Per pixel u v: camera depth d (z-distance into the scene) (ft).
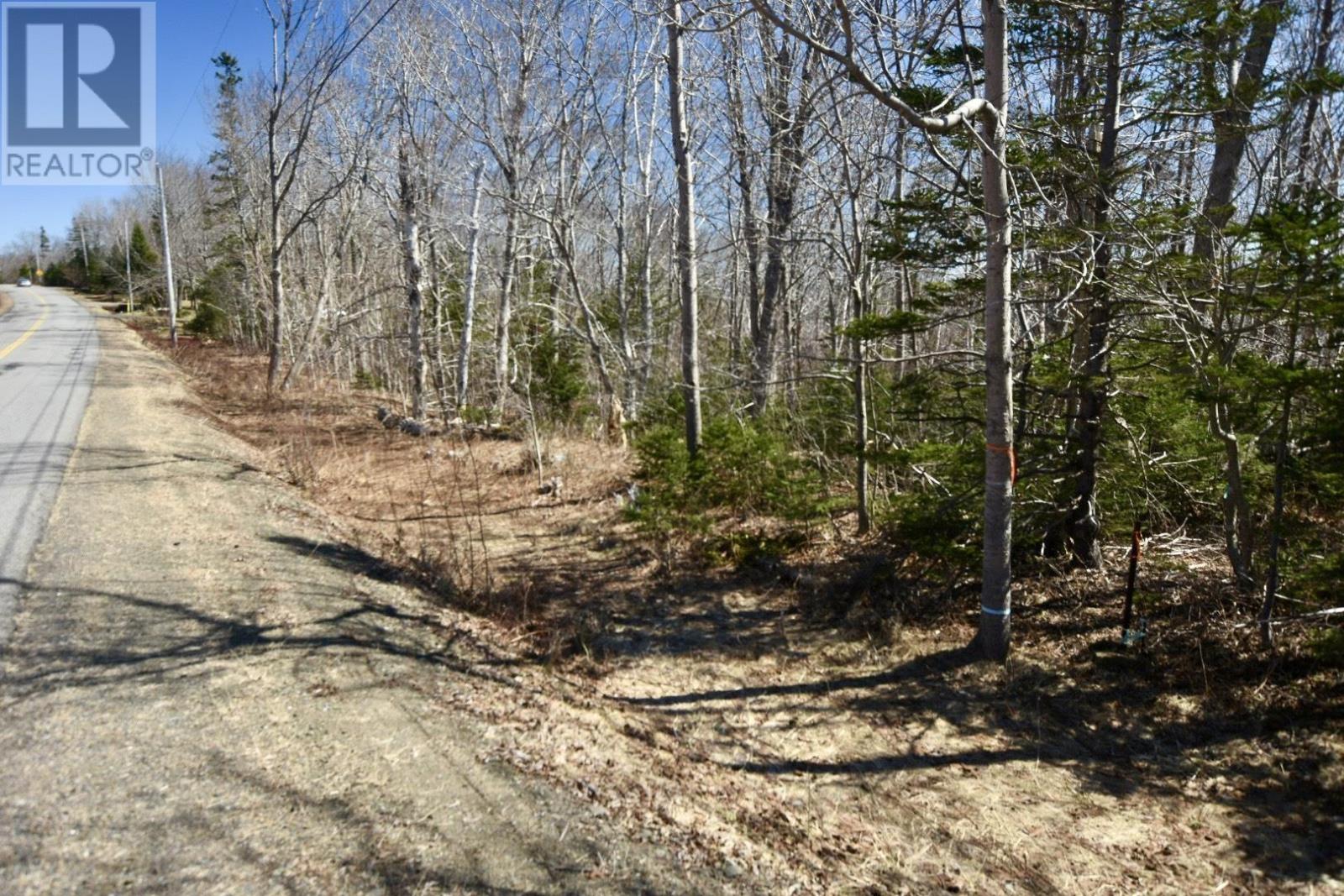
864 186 33.14
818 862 13.74
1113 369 23.76
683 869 12.61
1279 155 24.39
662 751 17.49
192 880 10.88
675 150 33.45
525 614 24.91
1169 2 21.59
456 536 33.73
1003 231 19.47
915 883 13.55
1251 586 22.04
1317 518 24.00
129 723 15.07
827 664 22.66
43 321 137.18
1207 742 17.98
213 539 27.22
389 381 82.99
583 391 55.42
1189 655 20.80
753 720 19.52
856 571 28.27
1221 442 23.30
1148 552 26.43
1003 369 20.35
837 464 37.42
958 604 25.48
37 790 12.61
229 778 13.47
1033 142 23.04
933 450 25.34
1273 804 15.92
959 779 17.11
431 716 16.75
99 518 28.43
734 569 30.04
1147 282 21.11
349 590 24.21
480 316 65.51
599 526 35.14
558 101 50.49
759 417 38.22
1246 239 19.20
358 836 12.28
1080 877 14.06
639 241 66.03
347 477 42.60
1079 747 18.28
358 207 83.05
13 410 50.37
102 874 10.80
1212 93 21.83
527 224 56.13
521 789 14.25
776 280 42.70
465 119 52.65
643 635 24.63
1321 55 26.43
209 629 19.89
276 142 81.87
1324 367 22.34
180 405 57.57
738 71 37.76
